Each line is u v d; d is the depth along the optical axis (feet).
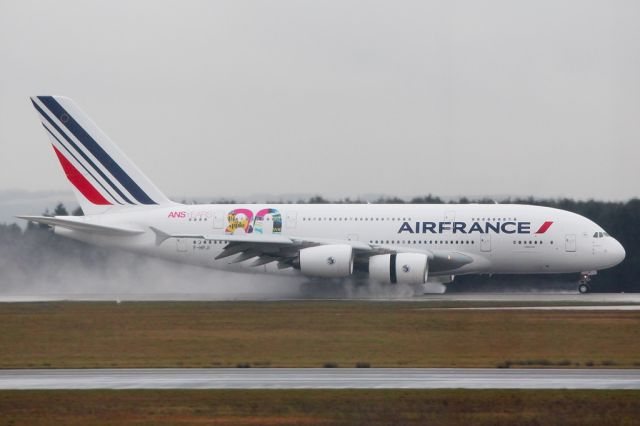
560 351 456.45
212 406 314.14
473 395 330.54
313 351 462.19
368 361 424.05
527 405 313.94
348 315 633.20
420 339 505.66
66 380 372.79
